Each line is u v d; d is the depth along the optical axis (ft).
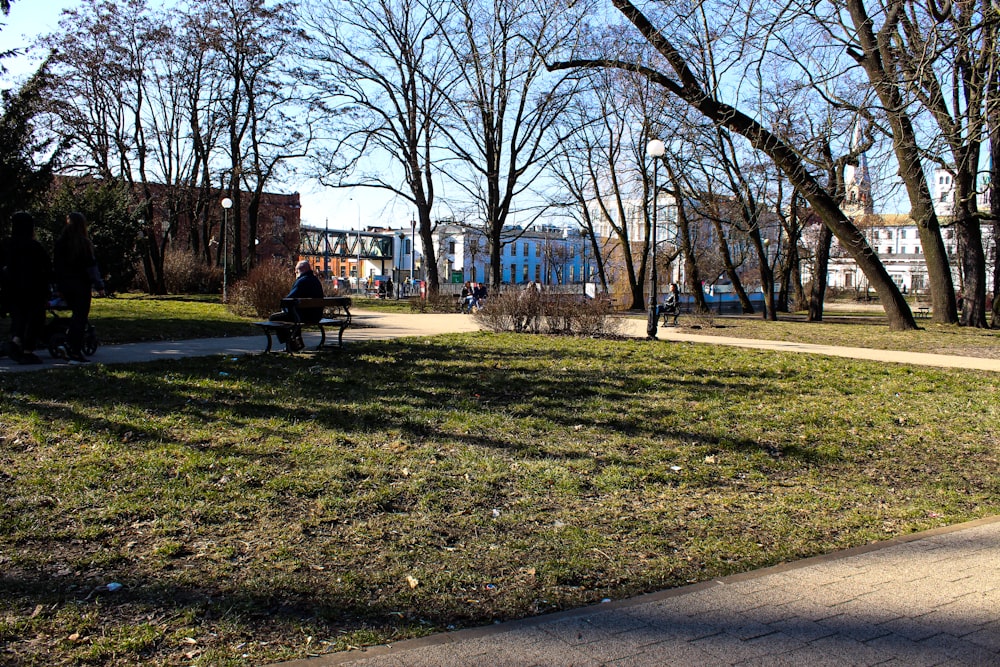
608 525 15.20
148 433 19.93
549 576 12.57
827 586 12.25
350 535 14.06
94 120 115.65
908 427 25.46
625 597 11.92
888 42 44.75
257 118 117.60
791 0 37.37
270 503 15.40
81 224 32.45
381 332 58.95
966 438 24.13
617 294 143.13
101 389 25.61
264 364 34.24
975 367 41.65
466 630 10.44
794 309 153.07
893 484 19.24
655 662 9.56
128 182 119.03
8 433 19.54
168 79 117.60
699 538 14.69
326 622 10.69
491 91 104.37
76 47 108.06
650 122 89.66
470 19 98.94
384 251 287.69
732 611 11.21
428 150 113.70
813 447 22.16
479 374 33.12
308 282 40.63
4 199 46.83
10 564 12.13
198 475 16.75
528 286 62.90
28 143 48.67
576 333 59.06
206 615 10.75
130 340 45.24
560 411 25.41
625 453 20.53
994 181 76.33
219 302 94.27
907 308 70.64
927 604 11.57
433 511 15.48
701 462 20.13
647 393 29.66
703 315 97.40
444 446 20.29
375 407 24.44
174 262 115.34
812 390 32.04
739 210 97.19
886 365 41.68
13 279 30.76
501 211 110.11
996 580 12.60
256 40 111.96
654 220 57.82
